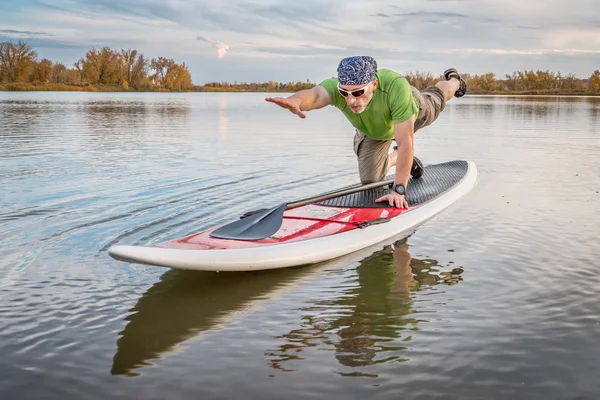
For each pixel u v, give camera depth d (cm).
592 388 244
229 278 389
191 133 1291
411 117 494
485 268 398
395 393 243
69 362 272
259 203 580
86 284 370
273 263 398
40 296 349
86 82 7506
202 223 501
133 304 341
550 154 943
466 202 595
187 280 384
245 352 281
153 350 284
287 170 778
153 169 770
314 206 525
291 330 306
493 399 238
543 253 427
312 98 482
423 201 564
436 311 327
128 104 2909
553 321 310
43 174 721
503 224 509
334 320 319
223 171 763
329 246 428
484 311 325
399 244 459
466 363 266
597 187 666
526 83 5334
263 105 2989
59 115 1866
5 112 2000
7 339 293
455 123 1600
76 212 532
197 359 275
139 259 360
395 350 280
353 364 268
